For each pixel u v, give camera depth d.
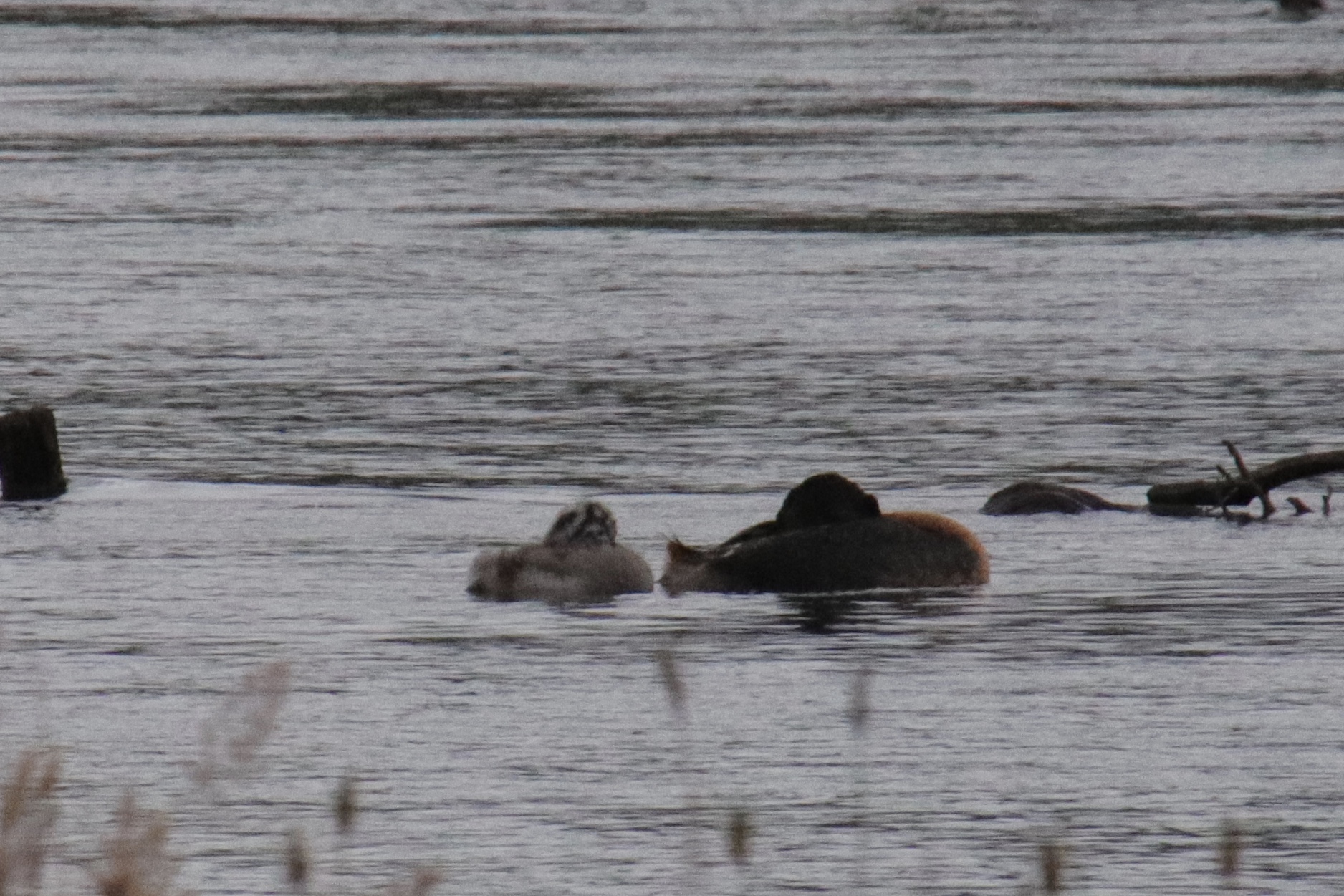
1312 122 167.12
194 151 151.62
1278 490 59.56
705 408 71.12
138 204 125.62
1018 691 38.03
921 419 69.12
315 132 163.25
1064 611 44.06
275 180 137.50
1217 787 32.94
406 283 98.50
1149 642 41.59
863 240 111.56
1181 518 54.91
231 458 63.50
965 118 170.38
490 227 116.38
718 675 39.16
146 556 49.81
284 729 35.69
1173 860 29.95
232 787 32.78
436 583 46.75
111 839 28.75
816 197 127.81
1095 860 29.94
